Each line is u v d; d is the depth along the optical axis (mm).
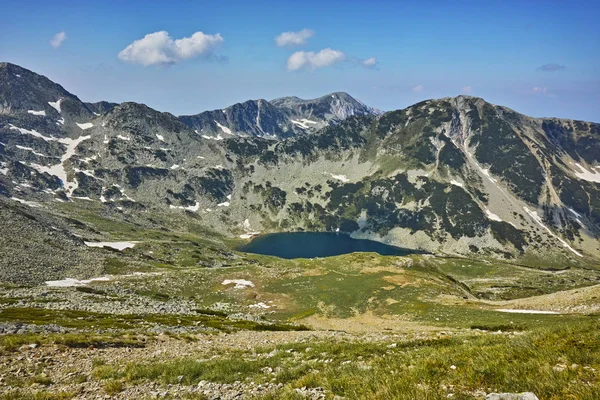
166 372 19328
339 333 45781
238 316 81812
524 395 9156
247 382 17453
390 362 16828
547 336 15086
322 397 12945
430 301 85688
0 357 23219
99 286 104688
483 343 17344
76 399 16156
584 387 9375
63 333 36156
